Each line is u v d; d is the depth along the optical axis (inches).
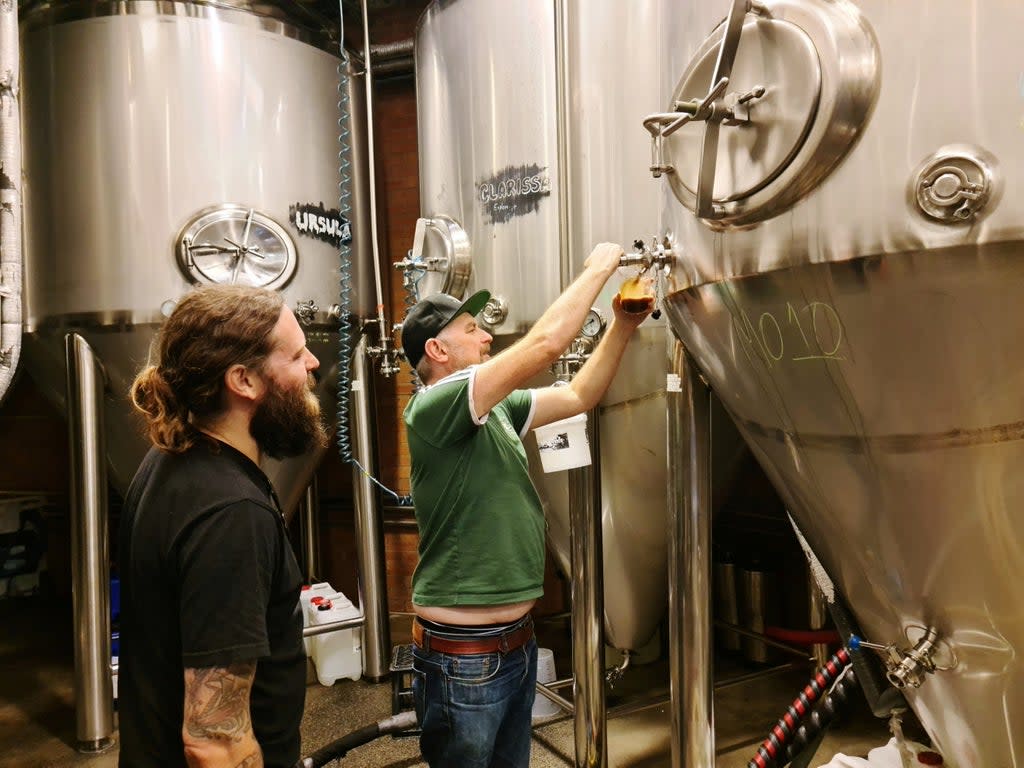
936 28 28.3
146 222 80.6
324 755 72.3
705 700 54.3
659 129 39.6
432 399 50.3
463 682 51.6
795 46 30.9
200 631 31.1
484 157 78.3
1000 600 34.8
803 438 38.2
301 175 90.0
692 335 43.7
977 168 27.3
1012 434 31.0
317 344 93.0
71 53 82.0
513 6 75.9
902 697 46.5
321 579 128.3
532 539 54.6
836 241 30.7
